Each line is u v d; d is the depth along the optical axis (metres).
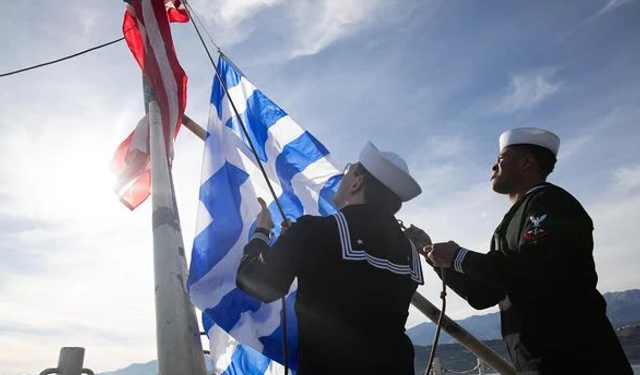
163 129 4.63
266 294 2.41
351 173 2.91
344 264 2.45
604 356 2.88
